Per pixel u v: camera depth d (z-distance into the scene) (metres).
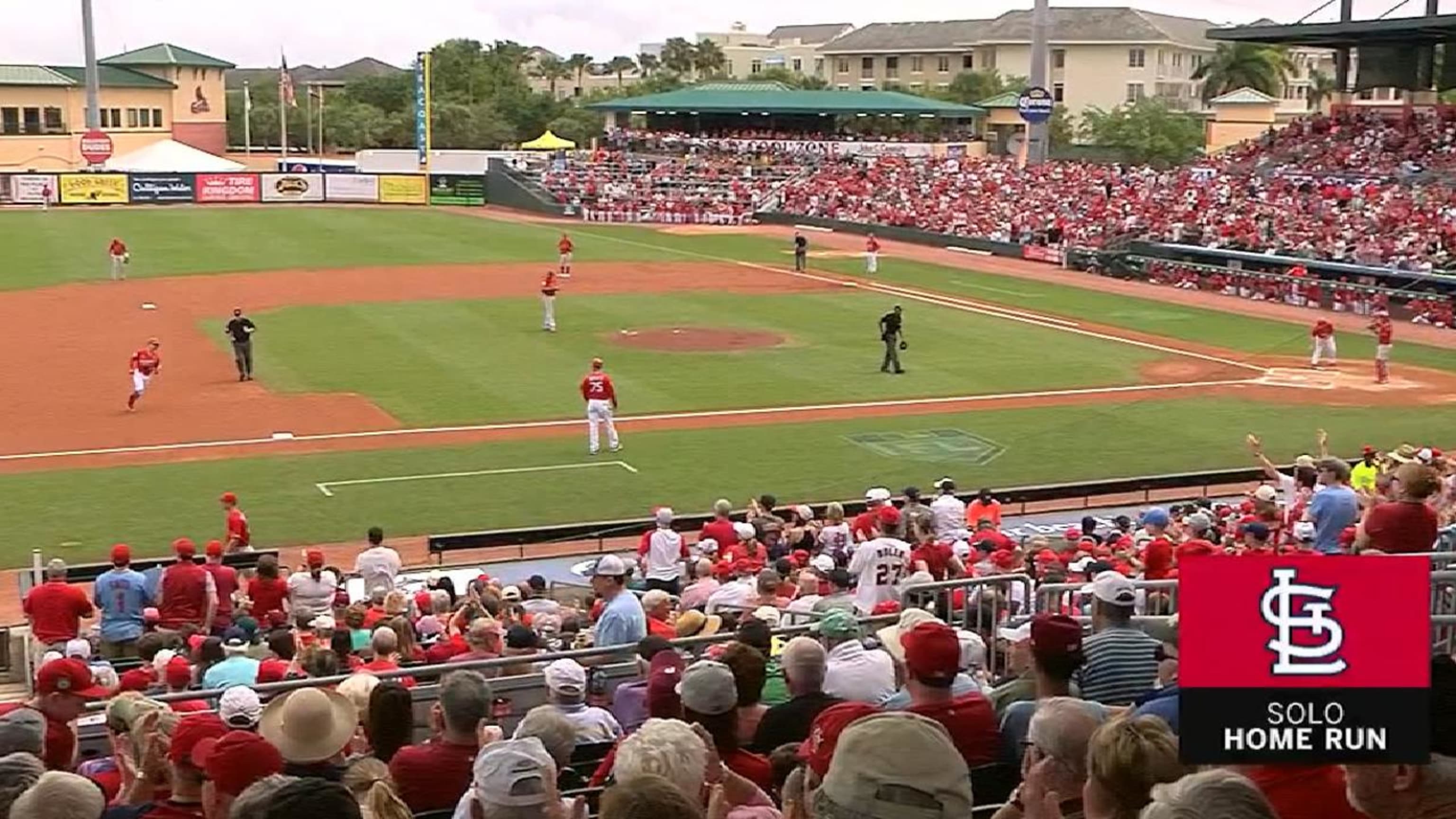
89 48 103.56
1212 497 32.00
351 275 67.06
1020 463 34.62
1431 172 77.38
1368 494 23.27
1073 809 6.27
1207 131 140.12
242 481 32.19
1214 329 55.16
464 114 155.62
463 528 29.22
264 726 8.23
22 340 49.25
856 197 94.62
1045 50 96.75
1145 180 87.75
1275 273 64.94
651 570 23.42
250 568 25.28
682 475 33.19
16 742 8.62
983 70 169.38
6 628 21.53
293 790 5.43
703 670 8.08
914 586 15.00
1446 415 40.53
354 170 119.50
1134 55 169.50
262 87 174.25
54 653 17.45
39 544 27.70
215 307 56.91
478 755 7.82
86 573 25.22
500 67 173.88
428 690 12.57
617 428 37.53
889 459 34.78
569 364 45.78
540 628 18.28
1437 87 84.12
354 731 8.82
